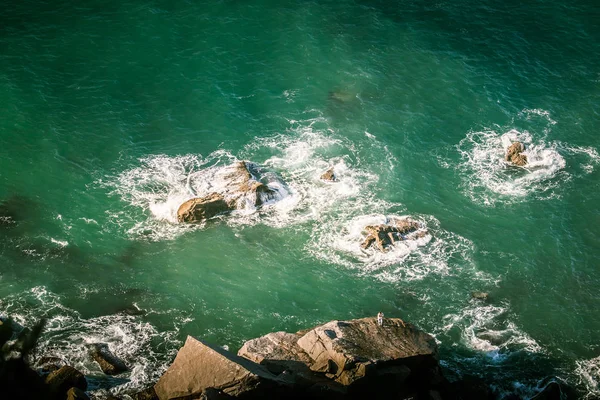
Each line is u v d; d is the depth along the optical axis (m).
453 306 49.41
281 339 43.12
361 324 43.38
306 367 40.12
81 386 40.09
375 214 56.47
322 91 68.81
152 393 39.19
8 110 64.25
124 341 45.25
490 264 52.78
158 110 65.75
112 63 70.31
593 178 60.66
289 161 61.31
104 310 47.66
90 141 62.12
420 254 53.31
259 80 69.56
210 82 68.88
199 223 55.31
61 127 63.19
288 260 52.56
